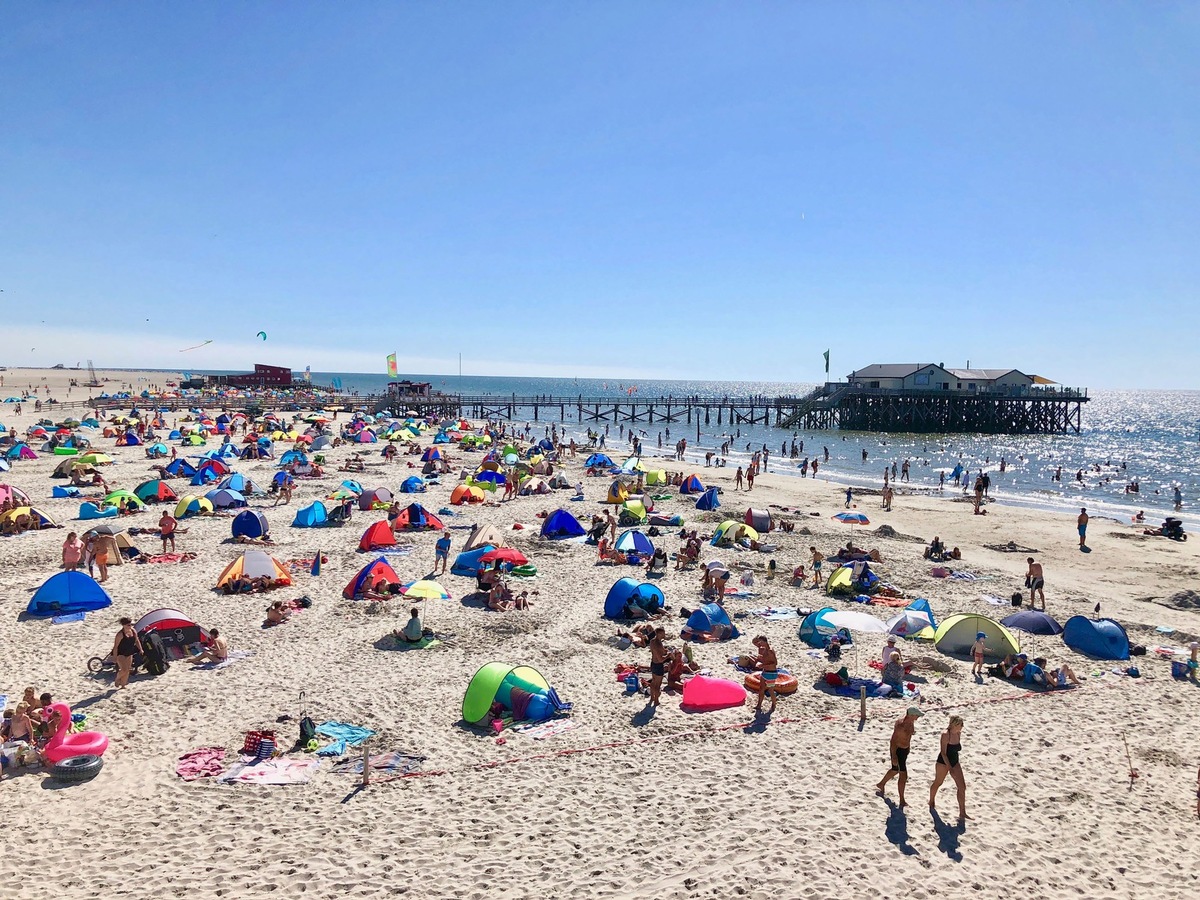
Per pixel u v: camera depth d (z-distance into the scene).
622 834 10.50
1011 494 49.84
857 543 31.08
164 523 25.56
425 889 9.23
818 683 16.08
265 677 15.68
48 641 17.19
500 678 14.23
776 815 11.00
